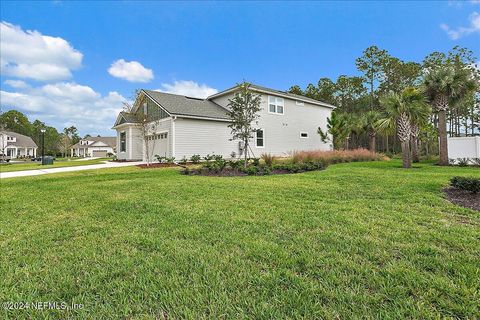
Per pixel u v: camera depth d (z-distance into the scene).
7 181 8.35
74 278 2.11
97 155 59.31
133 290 1.91
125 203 4.70
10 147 47.47
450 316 1.56
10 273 2.20
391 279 1.97
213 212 4.02
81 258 2.48
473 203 4.34
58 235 3.11
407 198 4.76
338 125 20.75
